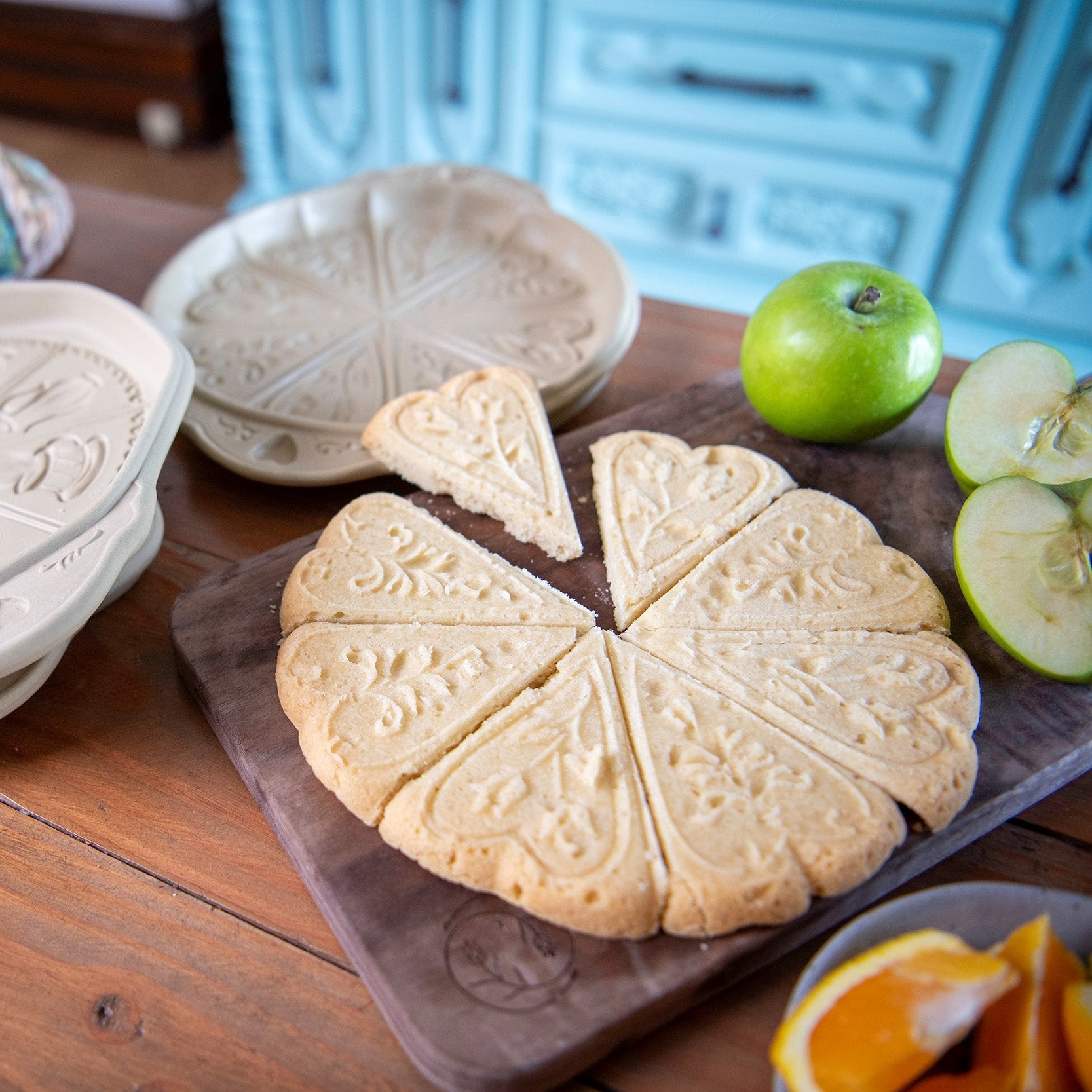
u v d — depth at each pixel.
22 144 1.51
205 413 0.54
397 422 0.52
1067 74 0.91
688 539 0.49
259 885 0.40
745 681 0.43
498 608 0.46
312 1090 0.36
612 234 1.20
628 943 0.37
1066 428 0.48
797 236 1.13
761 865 0.37
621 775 0.40
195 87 1.45
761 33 0.98
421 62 1.12
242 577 0.47
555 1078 0.36
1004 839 0.42
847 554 0.48
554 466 0.51
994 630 0.44
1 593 0.41
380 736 0.41
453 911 0.38
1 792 0.42
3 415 0.49
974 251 1.05
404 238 0.68
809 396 0.51
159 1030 0.37
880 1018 0.33
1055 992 0.34
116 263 0.69
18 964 0.38
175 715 0.45
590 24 1.03
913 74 0.96
